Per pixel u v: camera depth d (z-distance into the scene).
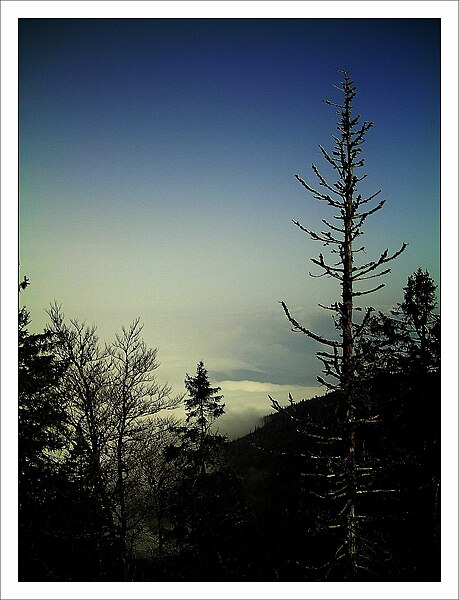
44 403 17.39
